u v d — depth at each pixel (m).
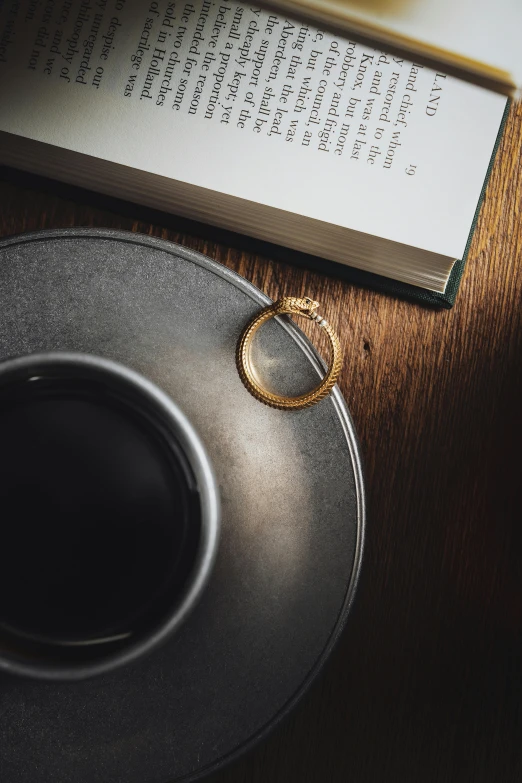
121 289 0.31
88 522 0.31
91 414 0.31
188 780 0.31
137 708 0.31
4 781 0.31
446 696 0.36
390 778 0.36
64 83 0.33
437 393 0.36
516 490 0.36
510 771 0.36
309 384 0.31
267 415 0.31
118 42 0.33
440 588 0.36
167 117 0.33
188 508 0.31
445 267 0.34
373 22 0.33
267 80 0.33
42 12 0.33
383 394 0.36
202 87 0.33
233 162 0.33
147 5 0.33
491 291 0.36
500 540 0.36
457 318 0.36
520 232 0.36
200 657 0.31
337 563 0.31
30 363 0.30
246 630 0.31
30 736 0.31
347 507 0.31
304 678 0.31
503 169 0.36
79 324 0.31
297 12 0.33
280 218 0.33
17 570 0.31
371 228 0.33
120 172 0.33
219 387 0.31
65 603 0.31
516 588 0.36
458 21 0.33
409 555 0.36
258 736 0.31
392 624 0.36
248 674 0.31
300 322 0.36
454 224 0.33
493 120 0.33
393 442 0.36
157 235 0.35
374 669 0.36
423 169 0.33
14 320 0.30
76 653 0.30
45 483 0.31
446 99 0.33
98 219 0.35
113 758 0.31
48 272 0.30
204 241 0.35
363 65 0.33
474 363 0.36
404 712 0.36
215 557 0.30
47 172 0.34
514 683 0.36
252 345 0.31
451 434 0.36
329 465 0.31
